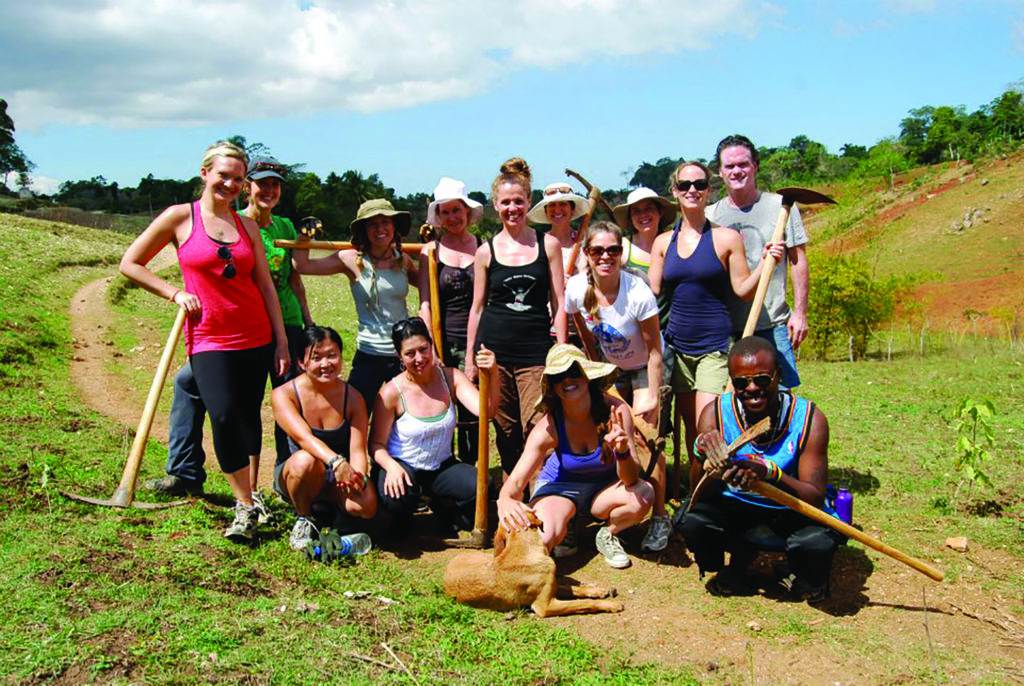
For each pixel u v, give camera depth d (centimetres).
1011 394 1023
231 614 415
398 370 616
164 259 2300
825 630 442
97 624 390
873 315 1667
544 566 452
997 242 4769
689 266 568
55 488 559
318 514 544
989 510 614
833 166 8756
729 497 473
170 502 573
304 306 653
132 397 939
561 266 593
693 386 588
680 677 395
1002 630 446
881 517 608
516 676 385
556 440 515
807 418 459
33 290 1505
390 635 414
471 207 634
